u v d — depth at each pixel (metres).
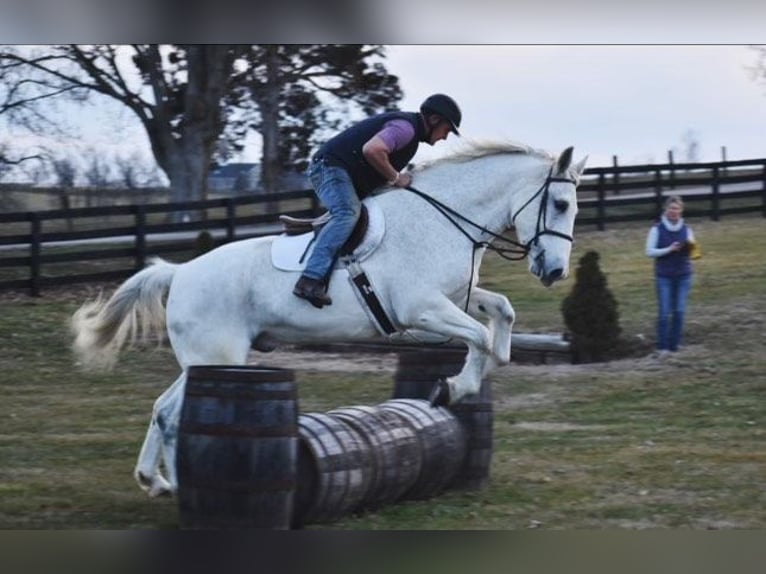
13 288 18.77
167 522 6.96
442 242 7.21
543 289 18.53
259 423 6.07
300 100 31.22
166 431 7.33
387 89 30.59
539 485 7.98
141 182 33.62
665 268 13.48
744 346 13.77
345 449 6.57
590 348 13.63
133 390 13.06
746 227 23.56
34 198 33.56
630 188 24.09
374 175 7.29
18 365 14.39
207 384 6.13
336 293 7.12
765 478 8.19
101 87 28.23
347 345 15.08
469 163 7.41
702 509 7.29
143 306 7.58
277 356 14.91
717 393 11.78
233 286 7.27
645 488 7.88
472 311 7.47
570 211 7.39
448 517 7.00
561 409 11.40
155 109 28.67
